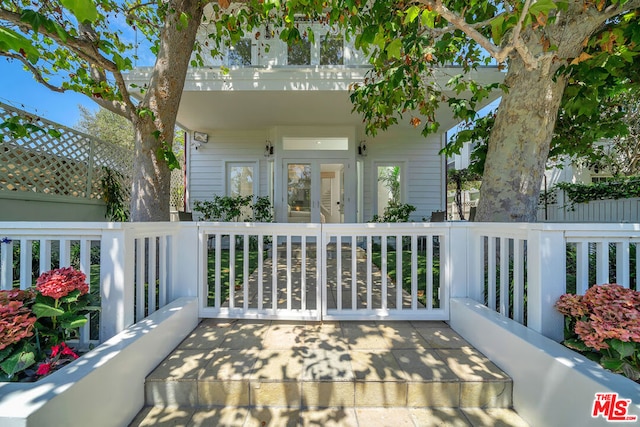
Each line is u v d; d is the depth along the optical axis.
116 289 1.83
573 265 2.65
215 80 4.79
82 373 1.29
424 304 2.80
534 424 1.50
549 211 7.39
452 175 11.45
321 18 3.28
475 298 2.43
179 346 2.05
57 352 1.52
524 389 1.58
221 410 1.64
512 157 2.75
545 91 2.62
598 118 3.53
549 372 1.42
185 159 7.18
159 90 2.97
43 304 1.56
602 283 1.69
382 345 2.07
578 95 2.83
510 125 2.76
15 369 1.35
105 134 15.49
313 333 2.27
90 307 1.72
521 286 1.93
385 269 2.49
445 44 2.36
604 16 2.24
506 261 2.06
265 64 5.54
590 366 1.32
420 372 1.73
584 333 1.46
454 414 1.62
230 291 2.50
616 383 1.19
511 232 1.99
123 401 1.50
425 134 3.38
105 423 1.37
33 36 3.26
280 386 1.66
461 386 1.66
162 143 2.96
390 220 6.82
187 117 6.17
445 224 2.47
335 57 5.55
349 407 1.66
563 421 1.33
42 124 4.38
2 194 3.88
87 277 1.83
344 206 6.75
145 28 4.39
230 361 1.85
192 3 3.06
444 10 1.96
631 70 2.90
